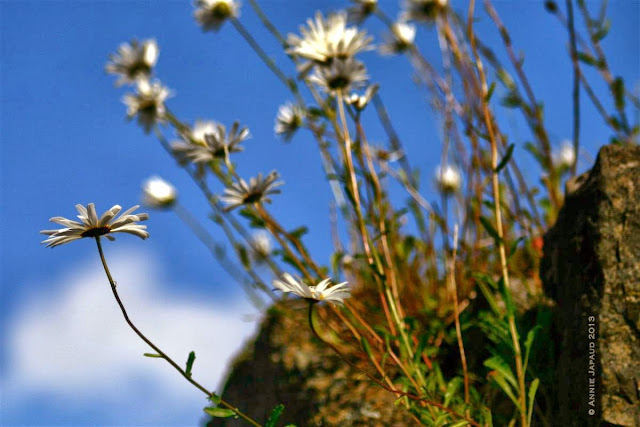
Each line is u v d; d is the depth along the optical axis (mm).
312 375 998
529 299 923
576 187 844
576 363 794
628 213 792
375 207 983
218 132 911
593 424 766
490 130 883
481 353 918
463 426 817
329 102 961
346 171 960
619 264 785
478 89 987
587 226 808
